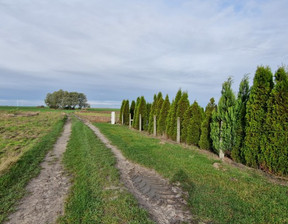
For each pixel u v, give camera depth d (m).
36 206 3.18
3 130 12.34
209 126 7.43
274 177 4.43
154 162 5.61
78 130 13.78
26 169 5.09
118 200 3.24
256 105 4.94
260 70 4.95
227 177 4.36
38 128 14.30
